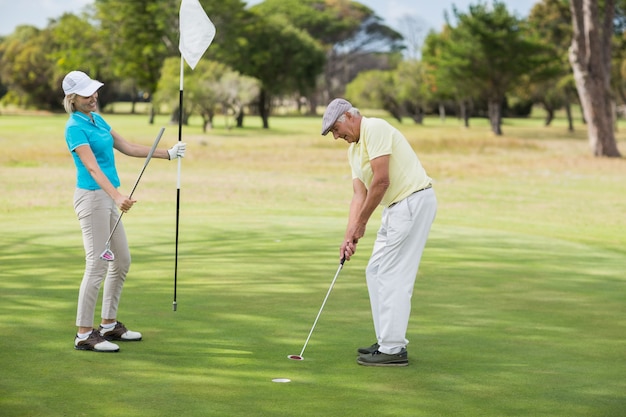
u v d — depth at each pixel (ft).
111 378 13.11
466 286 22.13
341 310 18.83
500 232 34.27
